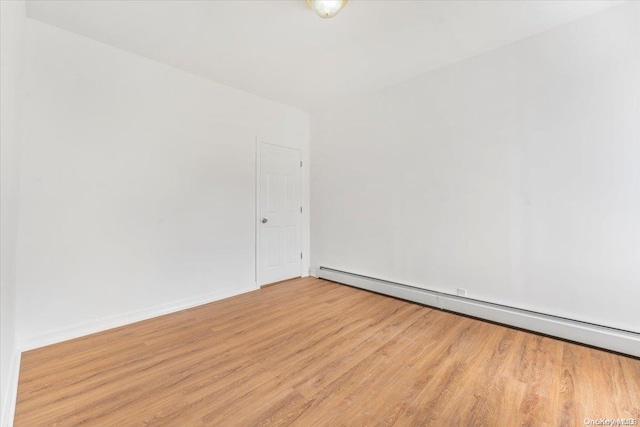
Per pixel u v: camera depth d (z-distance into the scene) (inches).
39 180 88.5
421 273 129.7
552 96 95.4
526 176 101.0
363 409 62.6
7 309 61.4
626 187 84.0
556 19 90.0
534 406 63.2
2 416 52.1
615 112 85.2
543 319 95.8
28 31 86.8
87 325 97.7
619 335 83.4
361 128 151.7
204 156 129.6
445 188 121.3
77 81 95.8
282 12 85.8
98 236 100.2
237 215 142.5
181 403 64.2
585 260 90.7
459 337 95.8
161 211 116.0
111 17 87.7
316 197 175.8
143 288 111.0
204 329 102.3
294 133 170.6
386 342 92.6
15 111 65.6
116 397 66.0
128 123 107.0
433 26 93.4
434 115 124.2
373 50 107.8
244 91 144.9
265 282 155.6
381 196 144.0
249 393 67.8
